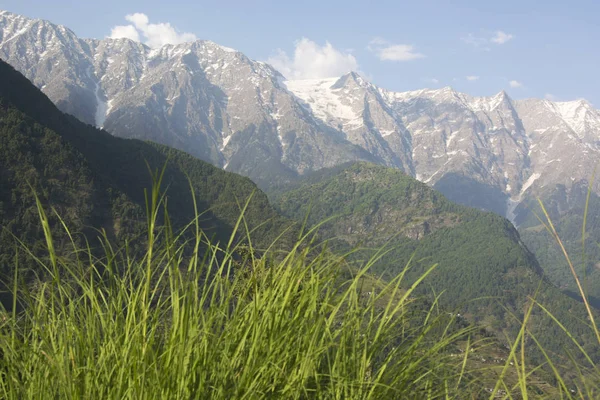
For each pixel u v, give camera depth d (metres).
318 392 2.72
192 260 2.62
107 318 2.76
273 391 2.68
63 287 2.78
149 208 2.54
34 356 2.82
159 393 2.46
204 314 2.70
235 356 2.63
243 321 2.79
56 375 2.65
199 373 2.57
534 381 2.24
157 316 2.65
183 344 2.49
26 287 2.70
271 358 2.66
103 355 2.68
